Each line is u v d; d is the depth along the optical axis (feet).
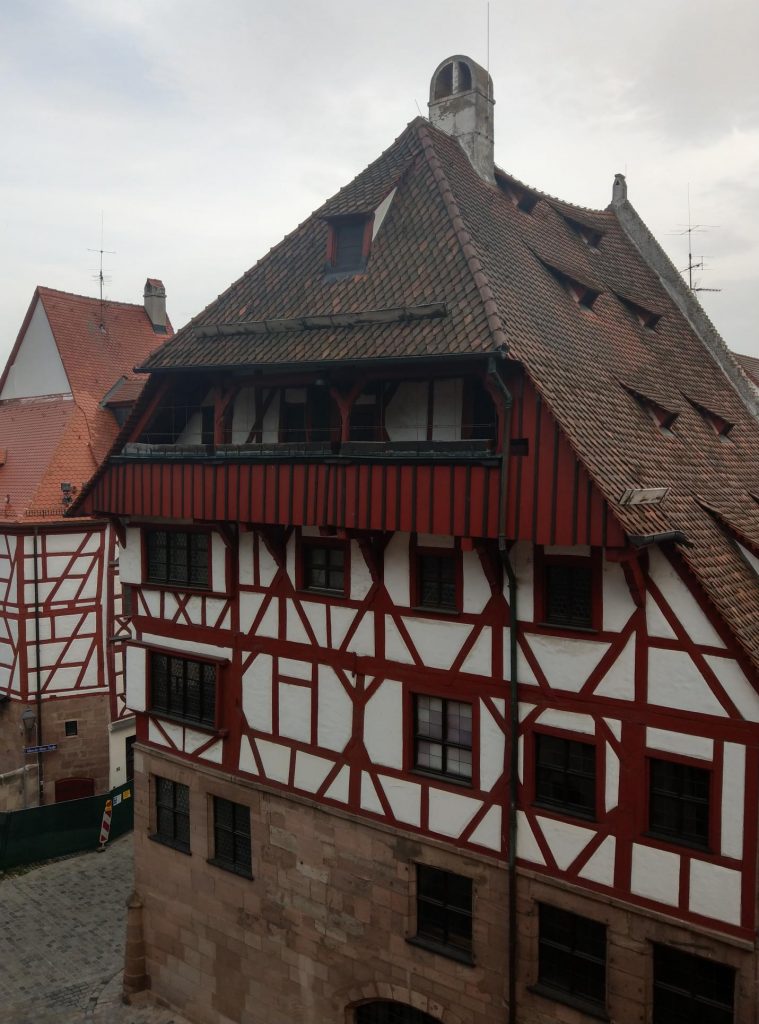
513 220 51.67
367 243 44.29
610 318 52.13
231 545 47.06
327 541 43.65
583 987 36.52
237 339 44.47
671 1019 34.14
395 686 41.14
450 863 39.60
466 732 39.45
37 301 91.61
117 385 89.56
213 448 45.09
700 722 32.30
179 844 51.39
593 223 64.64
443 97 55.42
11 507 78.84
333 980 44.50
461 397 38.42
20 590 77.25
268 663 46.26
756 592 35.27
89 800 73.82
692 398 51.65
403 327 38.09
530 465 33.73
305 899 45.29
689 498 37.99
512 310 38.73
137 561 52.60
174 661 51.21
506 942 37.99
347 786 43.16
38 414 89.20
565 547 35.37
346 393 39.68
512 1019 37.76
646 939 34.06
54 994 53.72
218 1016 49.67
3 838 70.59
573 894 35.83
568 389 36.52
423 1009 41.14
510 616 36.88
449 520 35.86
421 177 46.29
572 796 36.27
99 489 51.11
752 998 31.68
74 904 64.95
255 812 47.14
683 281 65.21
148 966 53.06
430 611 39.58
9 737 79.51
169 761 51.26
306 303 44.14
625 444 37.11
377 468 37.96
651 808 34.09
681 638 32.63
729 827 31.86
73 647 79.10
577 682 35.35
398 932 41.73
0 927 61.72
